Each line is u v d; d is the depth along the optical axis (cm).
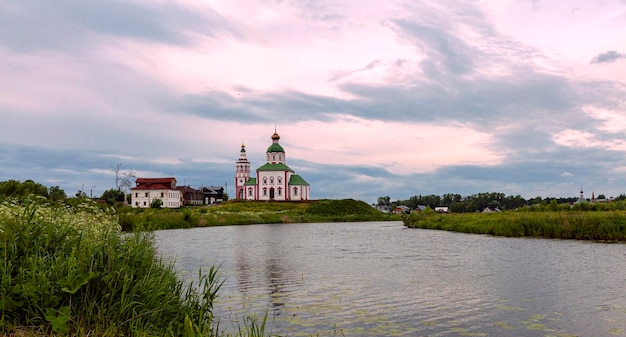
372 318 1313
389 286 1812
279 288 1773
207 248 3534
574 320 1282
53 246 1004
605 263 2378
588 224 3947
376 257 2864
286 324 1253
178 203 15562
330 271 2248
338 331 1190
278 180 15425
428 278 2006
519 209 6544
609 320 1279
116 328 840
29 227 1007
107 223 1406
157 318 937
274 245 3838
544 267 2270
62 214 1248
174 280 1127
